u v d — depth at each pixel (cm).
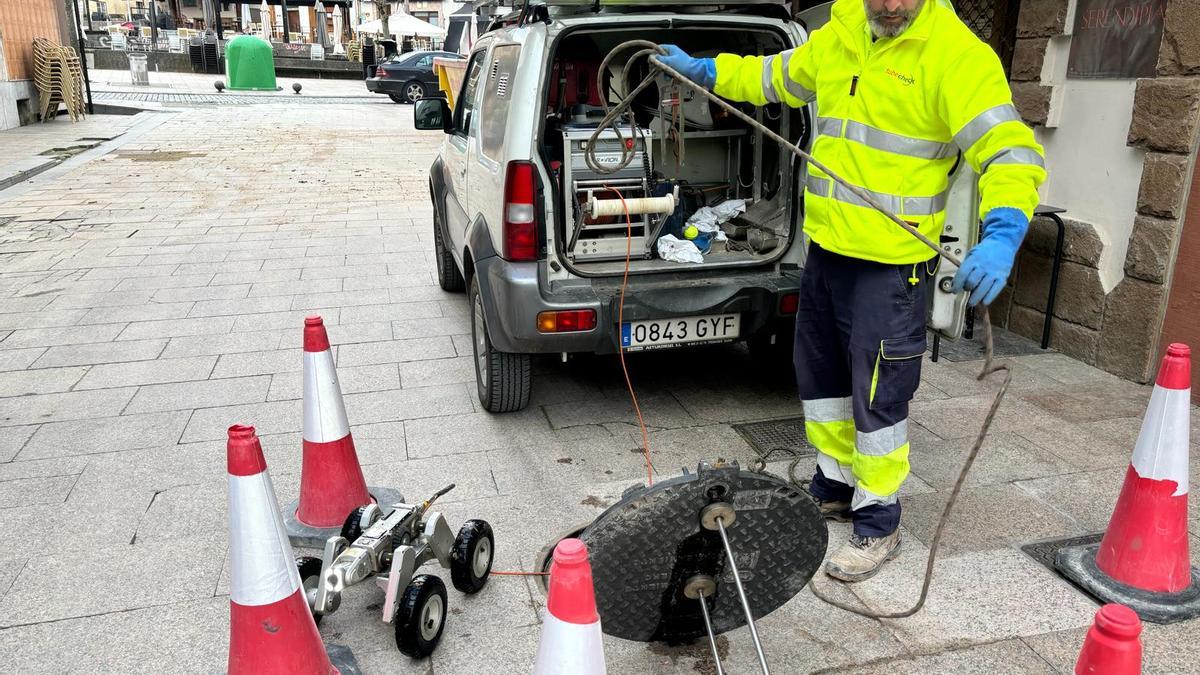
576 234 399
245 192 1093
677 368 507
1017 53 520
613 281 402
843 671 257
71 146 1454
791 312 404
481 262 409
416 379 496
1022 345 527
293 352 541
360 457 398
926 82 259
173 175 1208
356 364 520
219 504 359
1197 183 422
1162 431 278
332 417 325
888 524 304
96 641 275
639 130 414
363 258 775
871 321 284
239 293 667
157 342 560
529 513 347
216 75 3653
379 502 348
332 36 5322
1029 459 383
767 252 427
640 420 435
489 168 418
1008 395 452
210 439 421
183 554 323
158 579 307
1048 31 495
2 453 407
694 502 219
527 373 427
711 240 445
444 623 275
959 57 254
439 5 5384
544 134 405
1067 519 336
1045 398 447
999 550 316
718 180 488
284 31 4650
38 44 1755
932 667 258
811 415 328
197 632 279
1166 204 433
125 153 1403
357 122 1922
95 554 323
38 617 287
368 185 1152
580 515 346
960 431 412
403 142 1589
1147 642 265
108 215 953
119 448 411
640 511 217
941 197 279
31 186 1118
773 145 450
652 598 235
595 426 430
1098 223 483
